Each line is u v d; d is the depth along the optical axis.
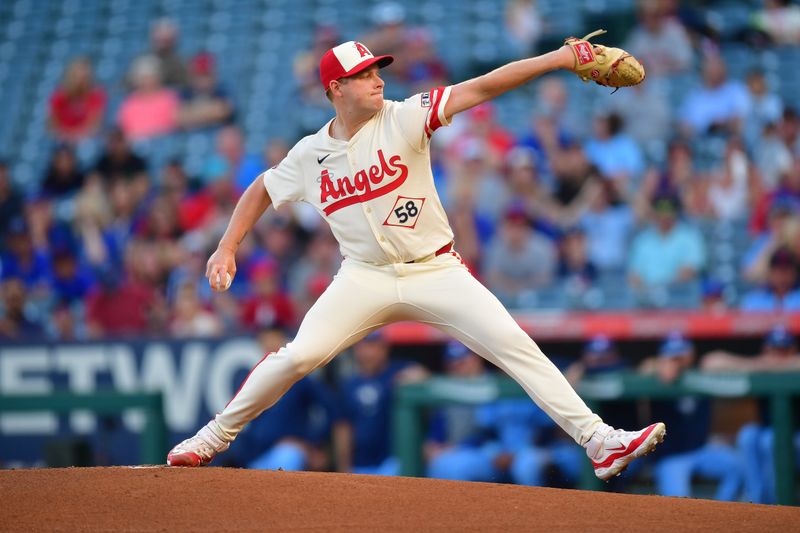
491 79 15.26
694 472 28.83
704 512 14.73
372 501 14.80
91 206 45.38
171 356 33.34
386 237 15.72
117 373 33.81
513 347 15.72
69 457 32.09
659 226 37.16
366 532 13.44
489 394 28.98
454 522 13.94
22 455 33.81
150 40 57.72
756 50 49.94
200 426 32.97
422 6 55.28
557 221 39.09
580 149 40.25
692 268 36.81
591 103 46.94
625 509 14.82
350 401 31.55
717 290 33.06
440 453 30.66
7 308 40.78
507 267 36.84
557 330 32.00
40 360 34.44
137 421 33.16
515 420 30.48
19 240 44.59
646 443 15.49
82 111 53.28
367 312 16.09
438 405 29.58
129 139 51.59
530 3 52.72
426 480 16.09
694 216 38.69
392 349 32.66
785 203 37.97
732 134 43.38
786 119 41.47
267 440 31.34
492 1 54.84
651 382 28.38
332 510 14.35
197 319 37.56
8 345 34.66
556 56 15.38
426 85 49.38
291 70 54.00
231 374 32.78
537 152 42.09
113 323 39.62
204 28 57.66
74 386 34.12
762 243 37.22
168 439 32.34
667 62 47.34
